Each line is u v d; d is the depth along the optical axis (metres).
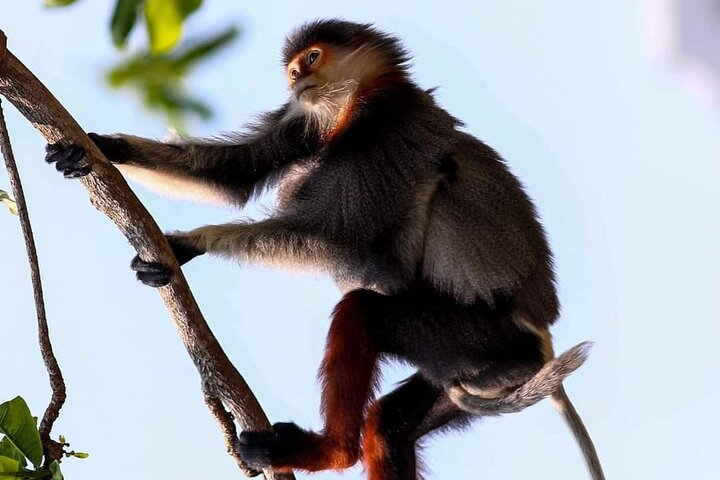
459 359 12.23
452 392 12.32
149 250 10.30
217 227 12.20
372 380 12.11
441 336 12.22
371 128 13.06
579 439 12.27
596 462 12.16
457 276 12.32
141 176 12.80
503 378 12.29
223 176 13.30
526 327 12.43
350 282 12.98
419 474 12.85
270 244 12.20
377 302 12.27
